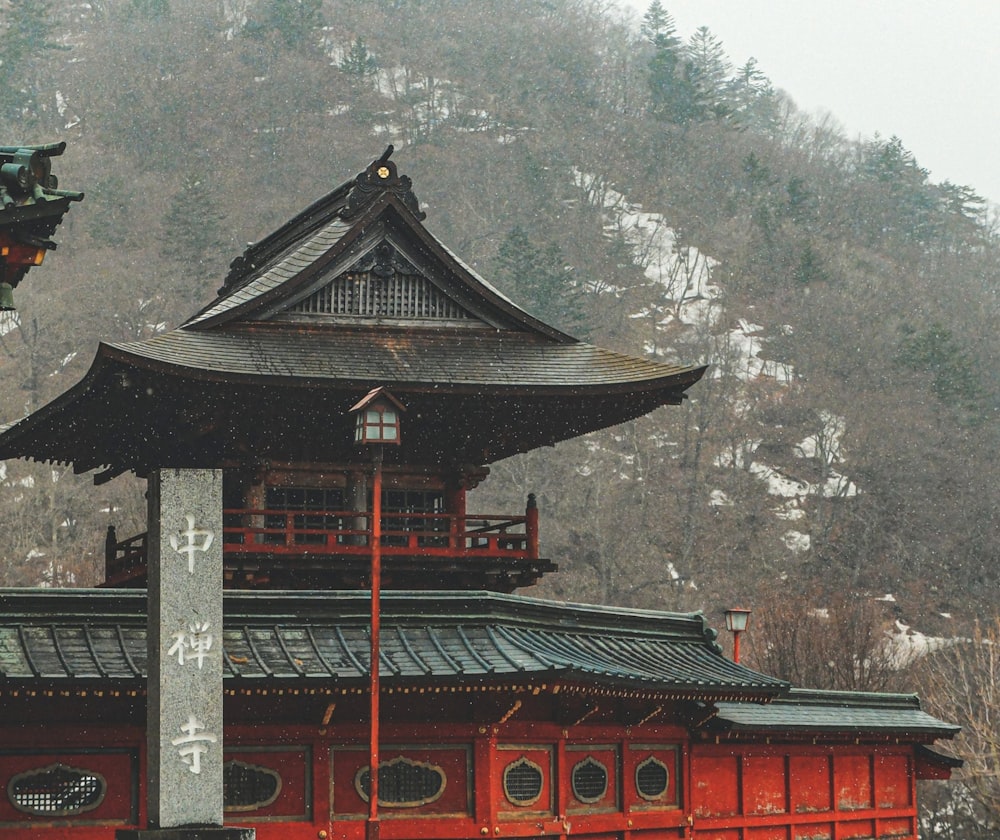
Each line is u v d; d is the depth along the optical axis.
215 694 21.94
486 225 176.12
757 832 34.75
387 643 28.30
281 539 34.53
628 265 170.62
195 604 21.98
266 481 34.53
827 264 174.62
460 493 36.03
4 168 18.47
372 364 33.50
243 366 32.12
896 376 152.38
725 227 179.50
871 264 179.75
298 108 191.50
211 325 33.38
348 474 35.06
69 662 25.47
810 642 78.94
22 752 25.91
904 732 37.50
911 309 171.38
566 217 178.12
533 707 29.91
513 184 183.75
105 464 39.97
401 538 35.41
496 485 125.38
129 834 21.56
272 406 32.75
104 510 106.88
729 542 127.75
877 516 134.50
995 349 166.50
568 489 126.81
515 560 34.59
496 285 138.12
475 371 33.94
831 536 132.00
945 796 76.62
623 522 125.44
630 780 31.89
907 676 82.00
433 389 33.00
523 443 37.06
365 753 28.38
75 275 138.50
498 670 27.38
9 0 191.12
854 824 37.31
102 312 134.62
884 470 139.00
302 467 34.75
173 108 184.00
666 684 29.42
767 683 31.62
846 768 37.31
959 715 71.06
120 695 25.34
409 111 197.00
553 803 30.09
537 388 33.50
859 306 165.88
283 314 34.28
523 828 29.33
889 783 38.44
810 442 142.38
